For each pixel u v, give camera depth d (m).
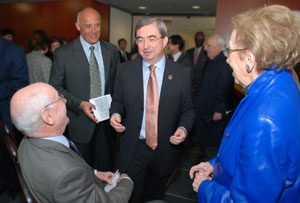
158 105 1.54
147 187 1.72
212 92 2.83
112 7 7.98
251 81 0.76
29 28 7.47
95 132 2.08
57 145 0.97
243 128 0.72
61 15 7.14
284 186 0.67
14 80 2.16
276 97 0.67
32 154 0.95
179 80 1.56
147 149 1.61
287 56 0.68
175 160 1.68
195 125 3.04
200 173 1.04
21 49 2.20
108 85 2.05
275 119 0.64
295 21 0.68
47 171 0.91
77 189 0.93
